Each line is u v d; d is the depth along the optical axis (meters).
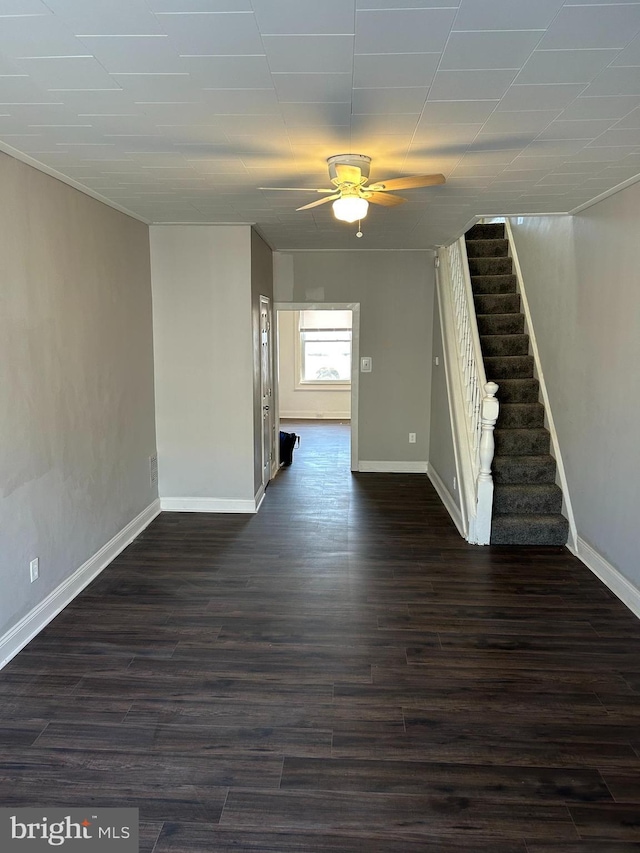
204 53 1.82
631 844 1.90
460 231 4.91
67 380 3.45
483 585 3.76
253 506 5.18
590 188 3.44
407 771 2.20
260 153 2.80
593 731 2.42
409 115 2.32
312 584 3.78
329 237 5.29
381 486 6.08
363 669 2.85
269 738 2.37
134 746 2.32
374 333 6.38
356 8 1.57
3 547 2.84
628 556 3.47
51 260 3.23
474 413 4.60
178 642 3.08
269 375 6.12
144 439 4.79
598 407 3.85
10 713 2.51
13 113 2.29
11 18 1.61
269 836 1.92
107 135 2.54
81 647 3.02
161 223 4.64
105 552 4.03
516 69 1.92
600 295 3.80
